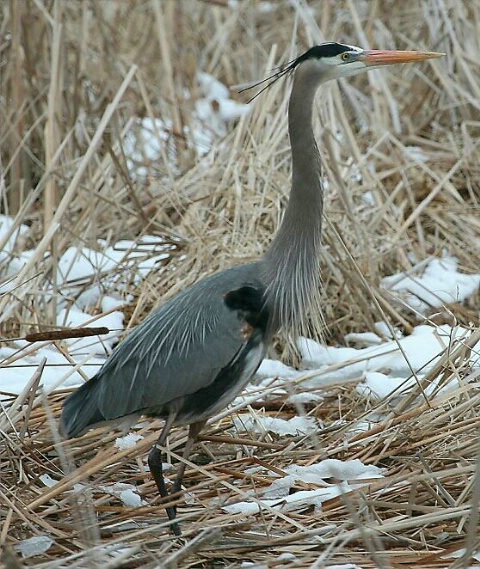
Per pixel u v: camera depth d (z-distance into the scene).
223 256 13.01
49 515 8.35
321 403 10.76
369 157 16.28
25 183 15.67
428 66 18.11
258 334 9.03
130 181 14.10
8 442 8.85
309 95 9.23
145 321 9.03
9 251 13.78
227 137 15.53
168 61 17.55
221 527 7.62
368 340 12.41
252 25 20.48
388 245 14.28
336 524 8.09
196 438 9.42
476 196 16.08
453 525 8.03
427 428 9.49
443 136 17.62
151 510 8.20
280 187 14.06
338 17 18.91
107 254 14.02
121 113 17.52
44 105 16.06
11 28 15.38
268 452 9.71
